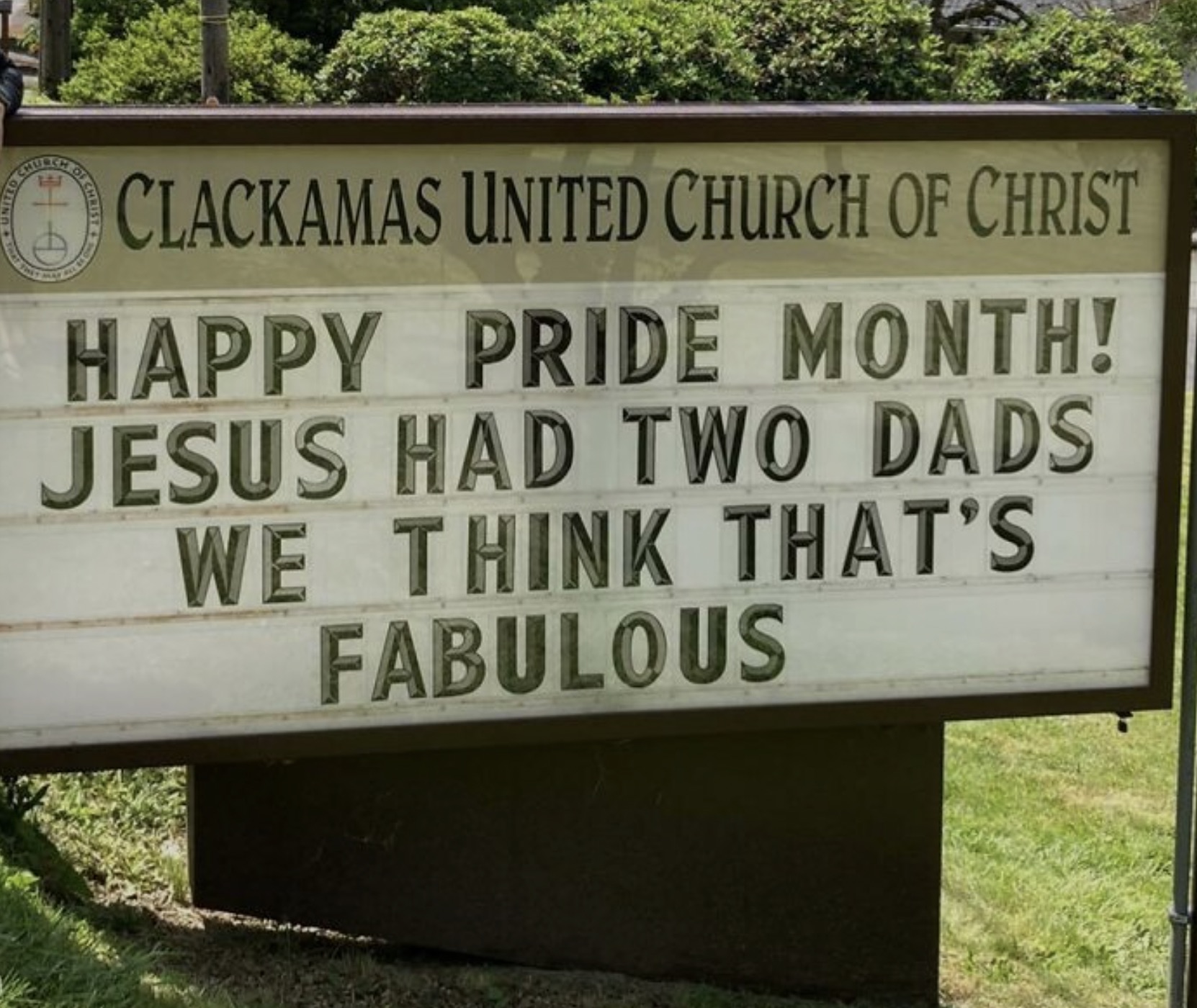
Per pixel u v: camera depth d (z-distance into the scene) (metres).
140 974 4.14
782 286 4.69
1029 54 23.91
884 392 4.77
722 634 4.76
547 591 4.65
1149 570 4.95
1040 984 5.75
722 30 20.20
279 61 20.38
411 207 4.48
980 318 4.80
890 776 5.07
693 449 4.69
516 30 20.34
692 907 5.02
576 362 4.61
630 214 4.59
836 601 4.81
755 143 4.62
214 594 4.48
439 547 4.59
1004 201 4.77
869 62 21.36
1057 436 4.87
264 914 4.84
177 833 5.45
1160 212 4.84
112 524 4.42
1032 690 4.94
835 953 5.09
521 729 4.65
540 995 4.86
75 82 19.62
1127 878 6.79
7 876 4.36
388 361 4.51
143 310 4.39
